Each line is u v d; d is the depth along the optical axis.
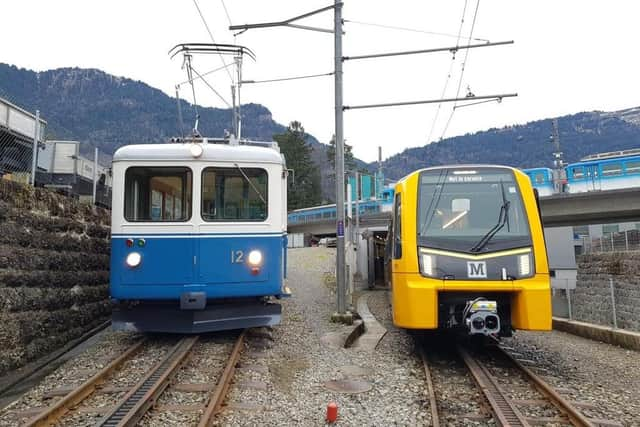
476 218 7.70
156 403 5.34
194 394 5.74
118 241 7.99
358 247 26.58
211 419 4.89
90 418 4.90
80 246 9.20
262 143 10.76
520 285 7.12
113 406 5.18
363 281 24.55
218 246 8.16
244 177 8.45
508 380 6.70
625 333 10.84
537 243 7.40
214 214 8.24
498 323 7.08
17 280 6.82
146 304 8.38
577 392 6.25
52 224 8.03
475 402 5.76
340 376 6.83
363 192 46.34
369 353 8.42
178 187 8.25
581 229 52.12
